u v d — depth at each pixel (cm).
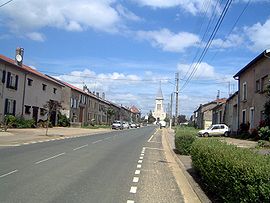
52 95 5328
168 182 1148
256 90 3275
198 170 1160
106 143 2800
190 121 12812
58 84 5525
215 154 837
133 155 1986
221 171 761
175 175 1317
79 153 1886
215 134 4256
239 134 3619
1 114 3812
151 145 2942
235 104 4431
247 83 3638
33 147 2103
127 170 1358
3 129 3438
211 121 7788
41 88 4888
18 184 968
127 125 8638
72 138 3241
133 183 1083
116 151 2153
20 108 4262
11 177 1070
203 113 7988
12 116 3881
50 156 1672
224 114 5475
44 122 4778
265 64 3044
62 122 5747
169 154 2211
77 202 794
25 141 2530
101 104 9500
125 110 14475
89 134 4241
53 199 812
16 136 2925
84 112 7694
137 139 3734
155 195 931
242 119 3816
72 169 1292
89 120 8138
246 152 748
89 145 2480
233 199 664
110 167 1409
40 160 1505
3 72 3828
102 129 6494
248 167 596
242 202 609
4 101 3875
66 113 6525
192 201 885
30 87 4525
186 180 1203
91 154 1870
